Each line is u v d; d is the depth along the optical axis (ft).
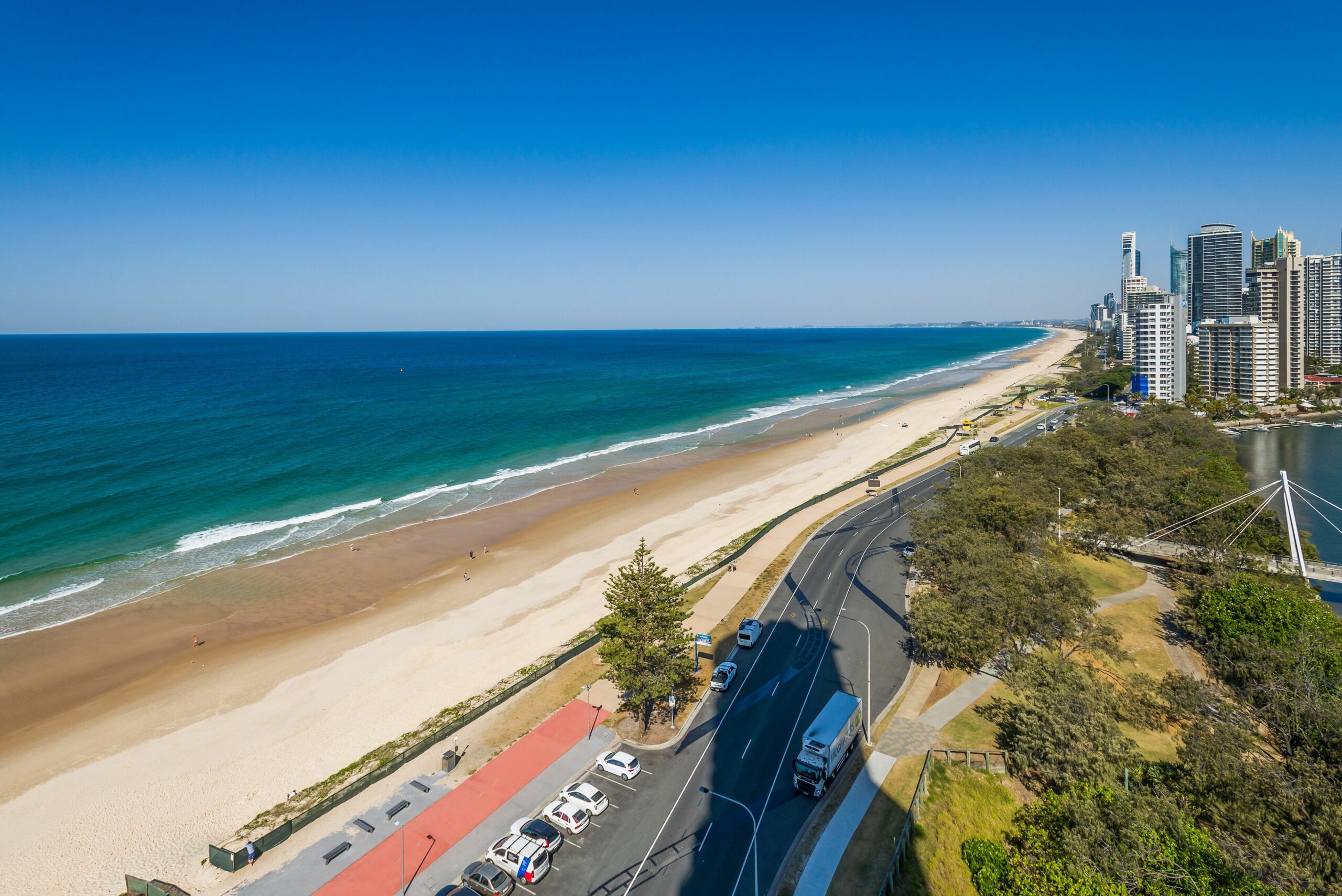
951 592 238.68
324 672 225.56
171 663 232.94
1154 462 373.40
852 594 264.72
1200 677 204.13
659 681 179.11
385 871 140.36
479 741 182.19
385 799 161.48
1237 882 114.52
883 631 234.58
